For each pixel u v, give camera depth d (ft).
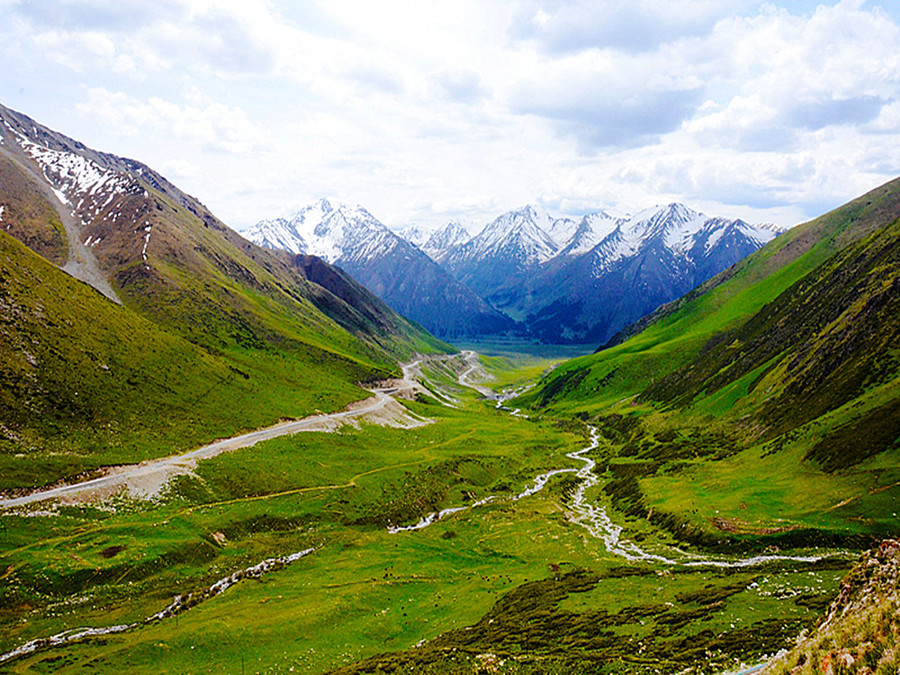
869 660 60.34
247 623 220.84
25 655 202.18
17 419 362.33
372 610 244.63
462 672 153.38
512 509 420.36
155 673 186.80
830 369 437.99
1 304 443.32
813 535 260.62
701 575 230.48
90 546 282.56
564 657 153.28
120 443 399.85
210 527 335.88
